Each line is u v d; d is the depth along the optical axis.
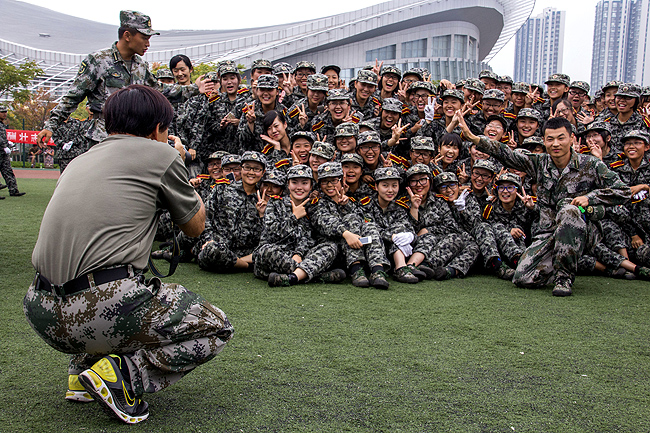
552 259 4.75
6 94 32.16
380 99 7.43
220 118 7.21
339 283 4.92
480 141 4.89
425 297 4.40
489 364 2.89
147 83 5.02
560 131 4.71
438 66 38.44
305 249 5.17
